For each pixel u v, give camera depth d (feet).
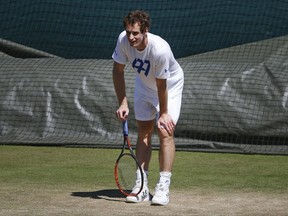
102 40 111.65
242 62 97.66
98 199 58.18
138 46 53.31
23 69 102.73
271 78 93.25
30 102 100.01
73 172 74.38
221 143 92.48
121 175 58.90
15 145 97.55
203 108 93.56
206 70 96.12
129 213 52.16
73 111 98.32
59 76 100.32
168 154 55.83
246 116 92.02
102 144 94.73
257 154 90.07
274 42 101.55
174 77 57.36
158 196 55.36
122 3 111.55
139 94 57.82
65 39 112.68
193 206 55.16
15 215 51.52
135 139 94.94
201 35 107.86
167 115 55.21
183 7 109.50
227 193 61.52
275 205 55.67
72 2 112.57
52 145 96.63
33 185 65.72
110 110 97.04
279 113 90.94
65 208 54.19
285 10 105.29
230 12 107.14
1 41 112.06
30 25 113.19
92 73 99.40
